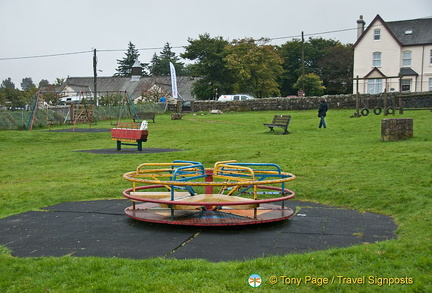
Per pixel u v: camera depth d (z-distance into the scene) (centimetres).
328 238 638
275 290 441
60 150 1969
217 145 1847
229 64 6053
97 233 684
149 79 8450
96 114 4134
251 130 2544
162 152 1702
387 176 991
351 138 1819
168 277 479
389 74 5081
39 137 2528
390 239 617
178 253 574
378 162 1160
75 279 479
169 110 5066
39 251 596
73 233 686
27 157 1755
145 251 585
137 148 1880
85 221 764
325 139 1850
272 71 6419
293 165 1223
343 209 827
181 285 455
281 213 760
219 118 3597
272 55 6109
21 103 5906
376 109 2941
